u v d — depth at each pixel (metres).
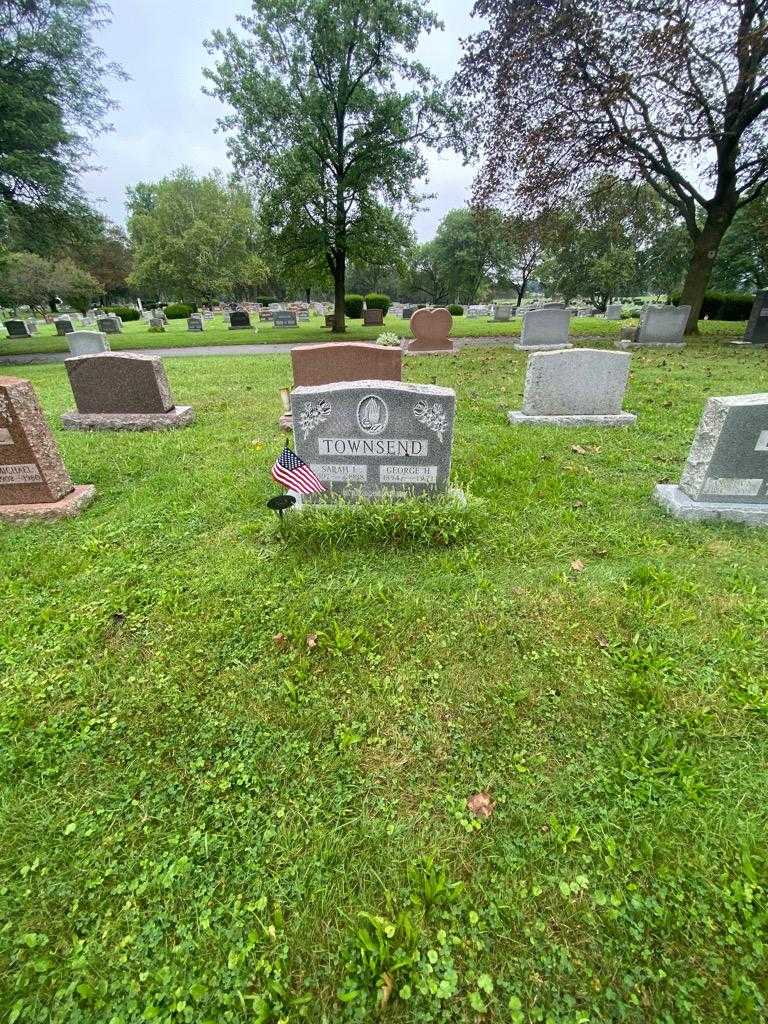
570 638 2.80
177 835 1.89
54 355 19.14
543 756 2.15
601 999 1.46
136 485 5.08
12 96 14.96
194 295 52.97
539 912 1.65
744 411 3.81
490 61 14.12
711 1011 1.43
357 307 39.38
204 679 2.59
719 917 1.63
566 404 6.62
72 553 3.77
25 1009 1.47
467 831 1.89
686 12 11.30
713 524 4.01
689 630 2.83
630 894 1.69
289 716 2.36
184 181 52.19
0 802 2.03
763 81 12.37
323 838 1.88
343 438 4.08
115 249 58.44
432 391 3.91
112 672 2.64
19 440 4.20
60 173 16.94
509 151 15.04
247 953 1.56
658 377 9.63
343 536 3.68
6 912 1.70
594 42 12.35
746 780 2.04
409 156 21.34
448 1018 1.43
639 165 14.58
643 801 1.97
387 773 2.11
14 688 2.55
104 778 2.12
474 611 3.01
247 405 8.45
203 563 3.59
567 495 4.56
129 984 1.51
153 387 7.09
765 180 14.69
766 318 13.66
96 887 1.75
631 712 2.34
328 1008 1.46
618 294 42.94
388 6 18.44
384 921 1.60
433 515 3.76
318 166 21.14
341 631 2.84
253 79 19.25
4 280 23.14
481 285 65.12
